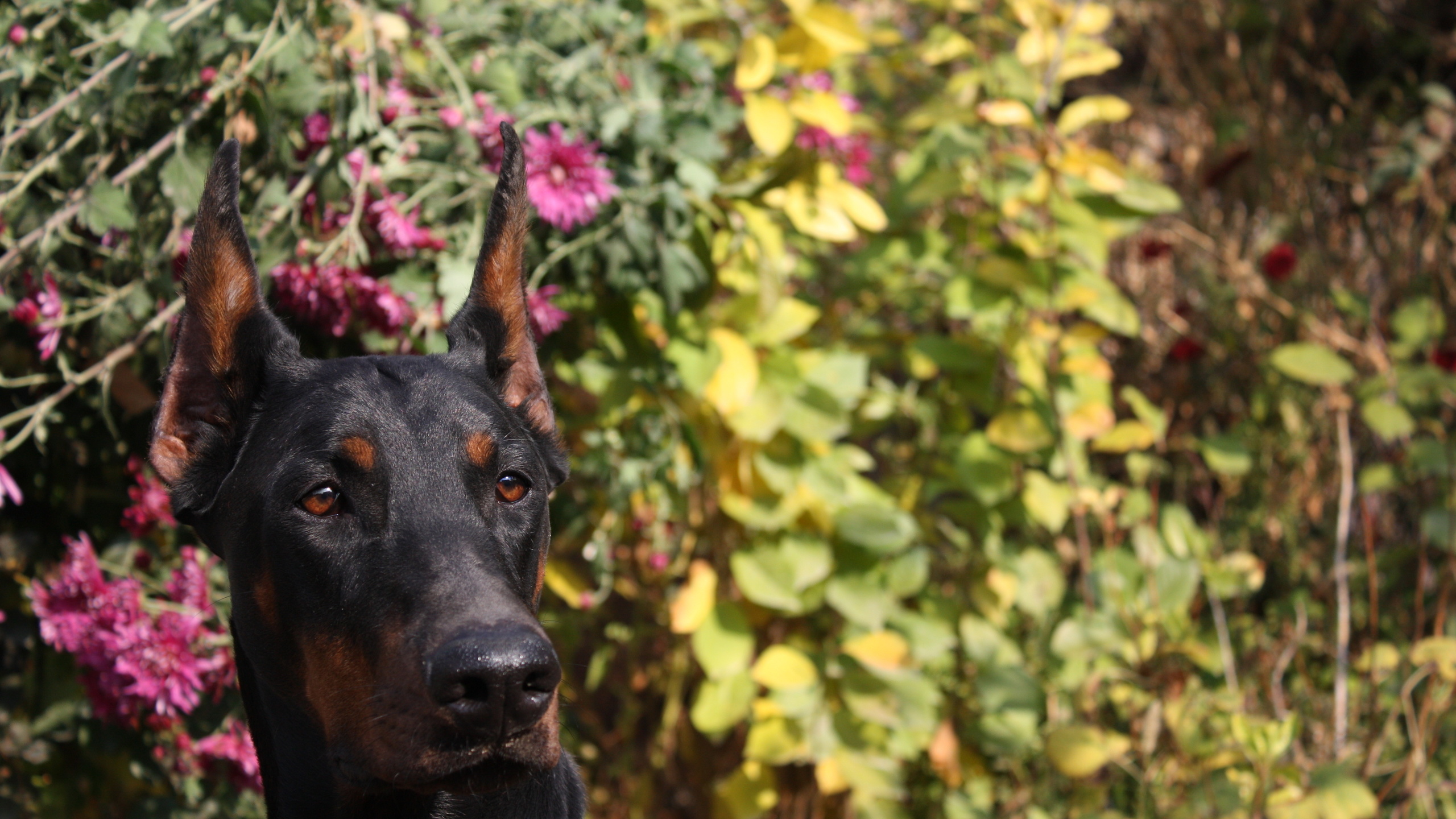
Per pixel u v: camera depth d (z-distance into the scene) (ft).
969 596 13.93
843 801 14.11
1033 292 13.25
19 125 9.23
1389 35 18.85
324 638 6.47
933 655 12.96
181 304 9.50
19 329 10.36
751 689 12.58
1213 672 13.55
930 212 15.38
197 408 7.47
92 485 11.23
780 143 11.72
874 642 12.64
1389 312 17.40
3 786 11.41
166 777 10.95
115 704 9.99
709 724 12.48
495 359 8.00
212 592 10.14
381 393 6.90
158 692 9.43
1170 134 19.03
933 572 14.62
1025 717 13.21
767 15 14.78
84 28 9.32
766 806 12.89
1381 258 17.56
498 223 7.97
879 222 12.75
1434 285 16.78
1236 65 17.84
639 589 14.05
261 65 9.68
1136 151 18.67
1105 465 17.74
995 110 12.94
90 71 9.50
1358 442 16.76
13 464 10.71
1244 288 16.61
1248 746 10.97
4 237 9.37
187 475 7.43
